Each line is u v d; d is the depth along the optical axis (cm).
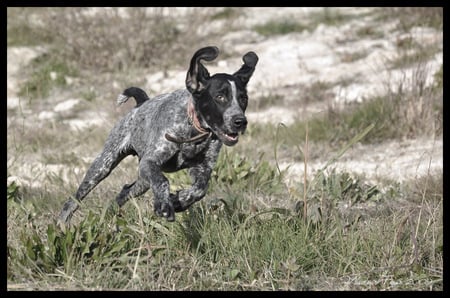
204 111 852
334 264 888
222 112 841
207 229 906
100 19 2261
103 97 2077
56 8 2316
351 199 1202
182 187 1206
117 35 2253
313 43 2327
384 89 1838
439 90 1773
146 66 2259
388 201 1191
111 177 1310
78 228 870
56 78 2198
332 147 1647
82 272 835
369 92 1914
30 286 816
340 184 1206
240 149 1592
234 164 1285
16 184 1310
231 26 2478
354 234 909
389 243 909
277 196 1229
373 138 1675
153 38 2266
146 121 940
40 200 1166
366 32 2356
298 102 1934
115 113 1773
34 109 2056
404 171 1465
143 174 863
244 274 861
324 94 1947
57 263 853
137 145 957
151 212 974
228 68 2236
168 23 2316
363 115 1722
